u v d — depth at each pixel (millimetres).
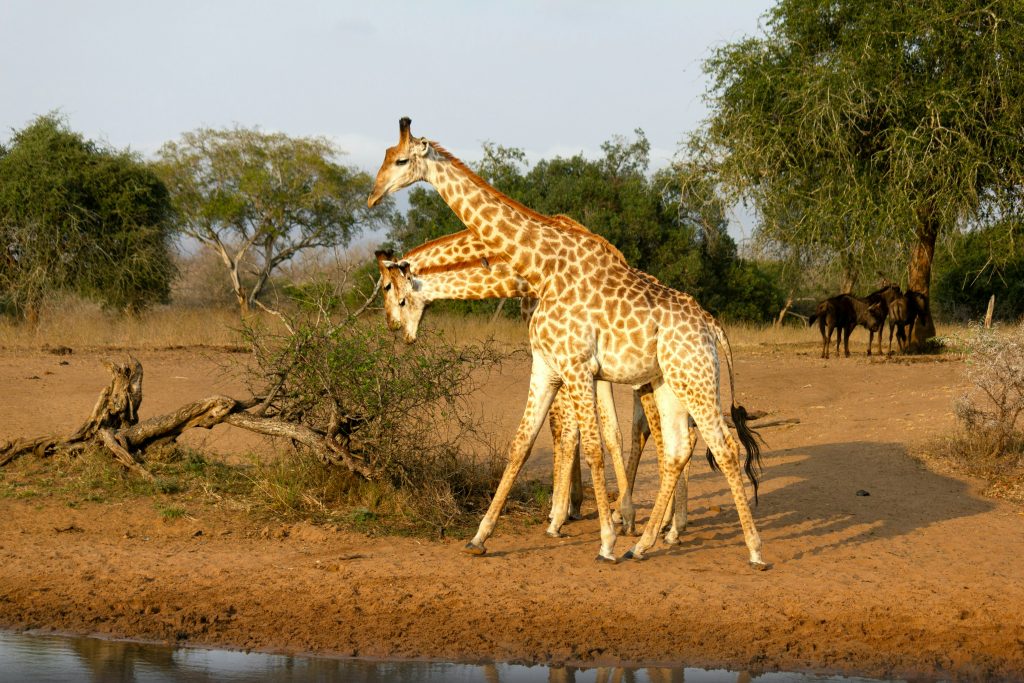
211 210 61375
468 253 13258
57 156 42469
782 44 38719
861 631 9398
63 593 10312
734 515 13484
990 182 35812
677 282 50469
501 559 11359
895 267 40625
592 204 51281
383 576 10750
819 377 28250
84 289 42406
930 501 13938
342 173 66625
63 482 13922
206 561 11203
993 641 9195
